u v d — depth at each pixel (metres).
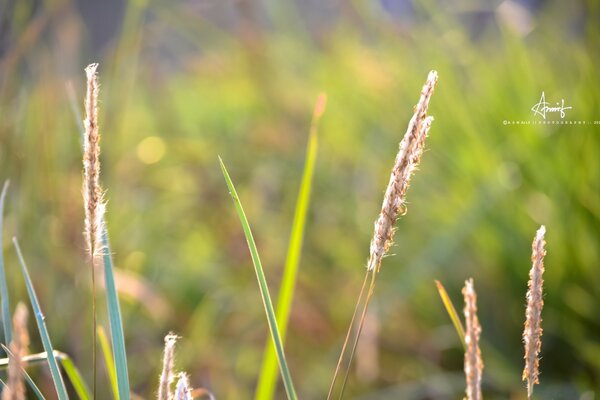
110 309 0.75
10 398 0.67
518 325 1.42
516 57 1.67
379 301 1.55
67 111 1.43
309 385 1.49
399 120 1.73
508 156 1.51
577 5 1.69
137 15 1.41
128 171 1.70
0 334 1.10
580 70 1.49
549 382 1.35
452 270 1.53
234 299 1.65
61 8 1.50
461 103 1.61
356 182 1.76
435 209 1.58
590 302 1.35
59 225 1.34
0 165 1.29
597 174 1.39
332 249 1.72
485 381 1.36
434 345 1.47
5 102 1.32
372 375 1.43
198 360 1.43
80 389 0.83
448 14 1.83
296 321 1.58
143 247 1.65
